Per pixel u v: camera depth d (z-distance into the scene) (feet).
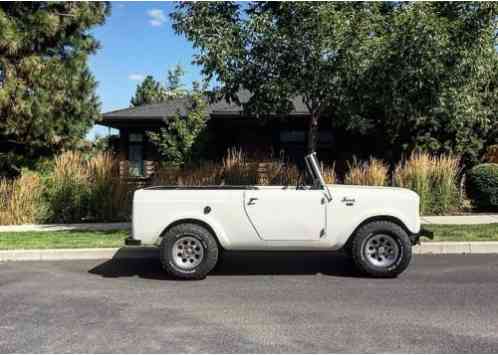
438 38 32.73
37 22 44.27
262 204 25.73
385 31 34.91
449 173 47.39
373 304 21.24
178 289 24.11
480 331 17.83
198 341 17.08
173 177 47.88
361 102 36.91
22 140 51.96
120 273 27.66
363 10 34.14
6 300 22.33
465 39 34.35
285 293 23.18
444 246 32.50
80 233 38.50
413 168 47.39
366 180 46.57
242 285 24.79
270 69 35.32
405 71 33.83
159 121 72.13
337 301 21.74
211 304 21.49
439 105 36.04
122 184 47.24
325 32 33.01
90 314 20.21
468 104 38.68
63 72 46.47
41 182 46.68
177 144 66.49
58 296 22.95
